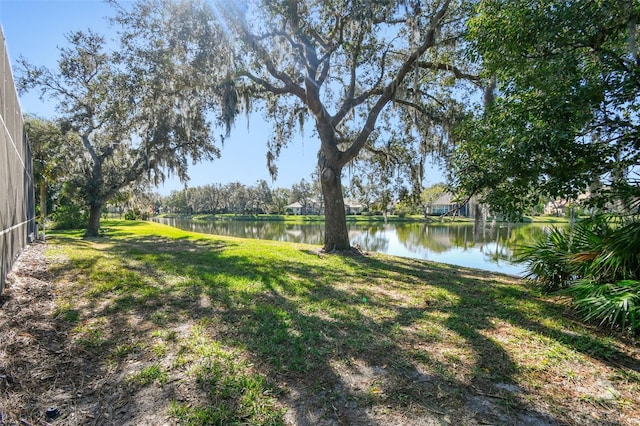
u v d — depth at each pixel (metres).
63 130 13.06
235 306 3.84
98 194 13.46
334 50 9.16
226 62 8.62
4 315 3.12
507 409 2.07
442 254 12.66
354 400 2.12
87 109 13.24
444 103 10.12
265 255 8.02
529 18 3.93
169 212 79.38
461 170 5.27
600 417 2.01
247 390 2.18
